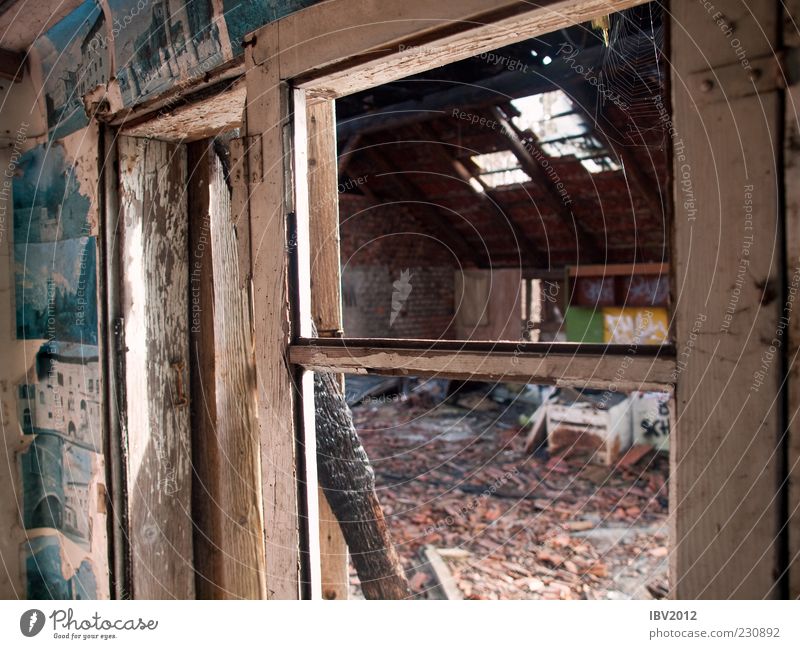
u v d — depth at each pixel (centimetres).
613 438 413
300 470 80
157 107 102
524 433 497
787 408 47
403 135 602
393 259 763
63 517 132
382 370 70
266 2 80
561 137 512
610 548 284
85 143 115
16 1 110
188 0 92
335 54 71
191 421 124
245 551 125
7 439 140
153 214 118
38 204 133
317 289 113
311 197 112
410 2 64
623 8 56
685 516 53
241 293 125
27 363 141
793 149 46
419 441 486
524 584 254
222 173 121
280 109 78
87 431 120
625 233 603
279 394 80
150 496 117
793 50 45
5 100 137
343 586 121
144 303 117
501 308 734
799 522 47
